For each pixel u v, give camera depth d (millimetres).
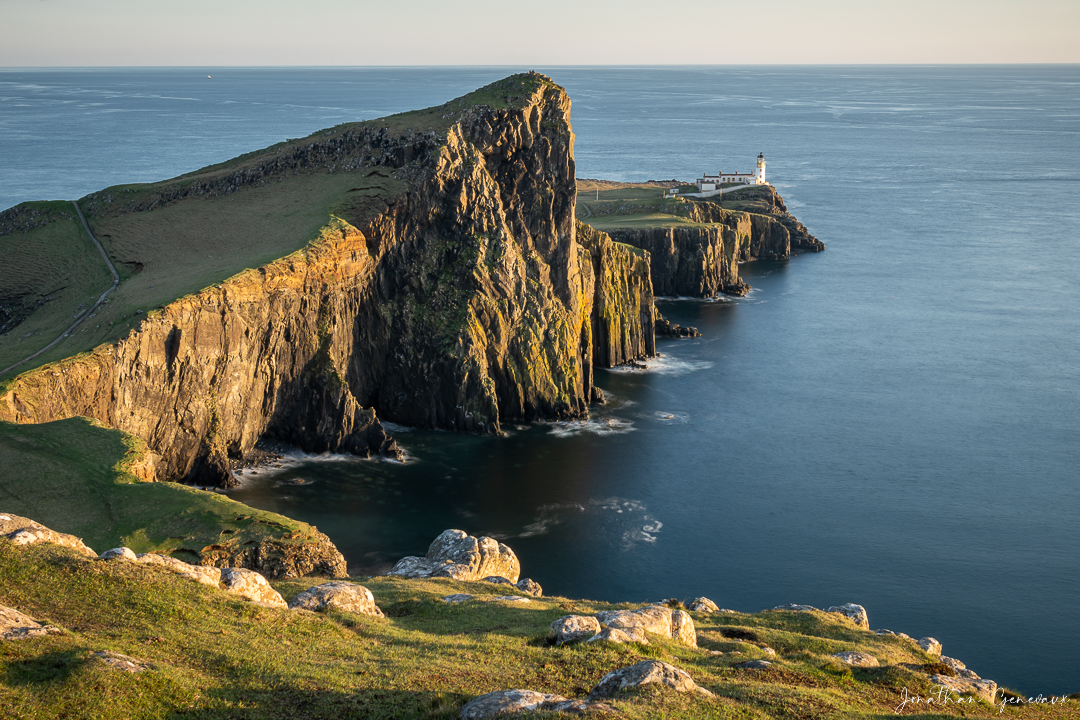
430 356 120000
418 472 104938
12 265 126500
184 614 36000
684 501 98562
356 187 126688
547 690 31938
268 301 103812
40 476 69625
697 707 29953
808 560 86188
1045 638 73625
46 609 34719
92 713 27109
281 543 66000
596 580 81375
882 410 127562
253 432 105625
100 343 88875
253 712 28812
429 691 31016
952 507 97875
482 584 56531
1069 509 97500
